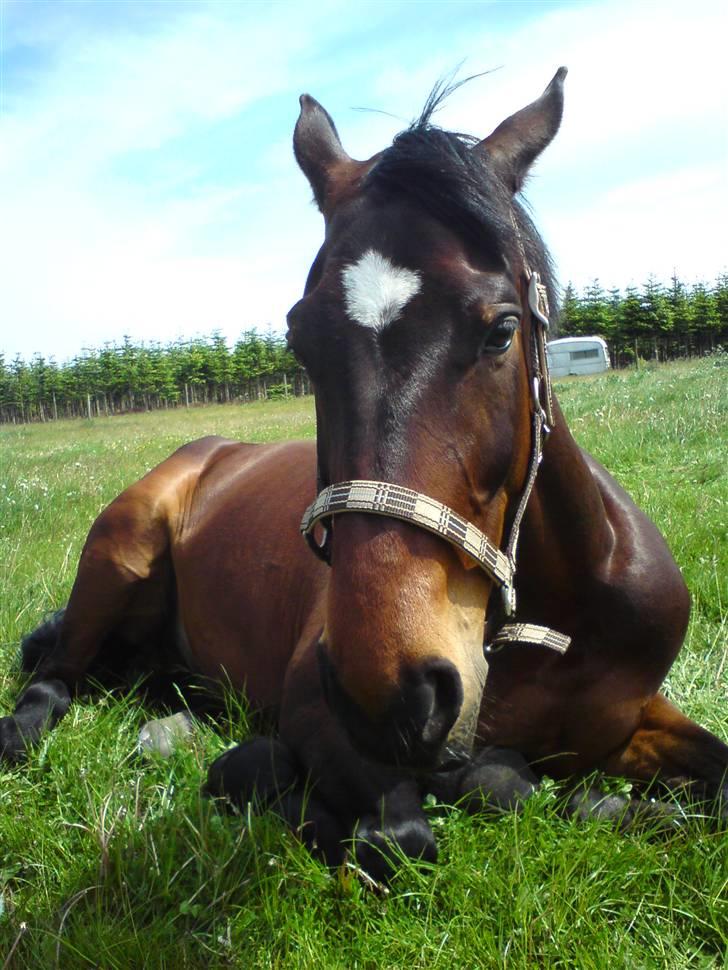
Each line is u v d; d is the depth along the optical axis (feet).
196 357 240.73
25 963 6.40
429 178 6.40
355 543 5.72
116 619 12.52
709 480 22.99
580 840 7.39
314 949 6.33
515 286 6.60
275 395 225.97
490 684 8.47
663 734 8.87
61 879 7.39
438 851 7.39
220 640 11.73
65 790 9.09
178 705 12.01
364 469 5.82
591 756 8.92
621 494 9.52
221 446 14.40
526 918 6.48
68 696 11.54
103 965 6.26
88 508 27.20
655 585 8.63
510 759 8.52
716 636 12.33
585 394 55.98
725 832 7.43
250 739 8.46
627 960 6.11
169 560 12.99
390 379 5.93
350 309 6.08
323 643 5.90
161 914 6.91
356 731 5.73
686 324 186.19
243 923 6.65
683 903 6.76
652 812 8.07
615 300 194.59
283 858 7.18
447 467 5.98
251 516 11.72
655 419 33.83
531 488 7.28
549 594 8.27
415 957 6.34
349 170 7.81
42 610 15.46
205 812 7.79
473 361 6.12
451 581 6.06
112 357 241.76
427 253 6.13
